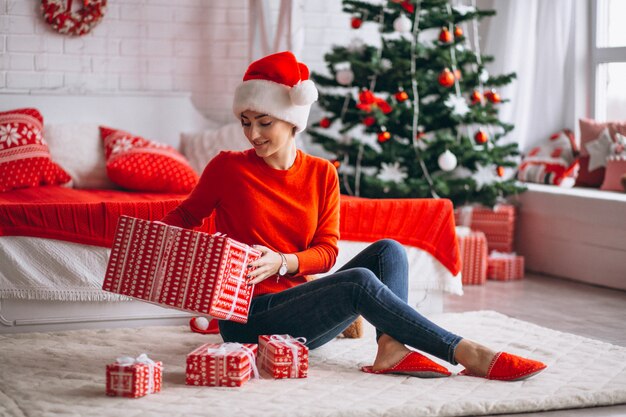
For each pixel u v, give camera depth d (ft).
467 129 17.03
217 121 17.65
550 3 19.06
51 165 14.92
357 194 16.11
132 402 7.97
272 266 8.74
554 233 17.46
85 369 9.27
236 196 9.07
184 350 10.36
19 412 7.66
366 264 9.35
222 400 8.07
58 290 11.16
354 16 17.65
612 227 16.03
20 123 14.87
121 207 11.37
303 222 9.14
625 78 18.49
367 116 15.89
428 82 16.12
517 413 8.26
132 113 16.62
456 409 8.05
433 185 15.70
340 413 7.77
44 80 16.22
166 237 8.34
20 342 10.53
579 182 18.26
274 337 9.14
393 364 9.09
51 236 11.09
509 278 16.90
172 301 8.25
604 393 8.61
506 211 17.61
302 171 9.25
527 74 18.78
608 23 18.80
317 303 8.82
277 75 8.82
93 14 16.28
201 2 17.35
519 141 18.88
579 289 15.99
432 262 12.99
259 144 8.93
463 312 13.65
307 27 18.35
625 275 15.84
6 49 15.94
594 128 18.22
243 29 17.70
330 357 10.01
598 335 12.17
